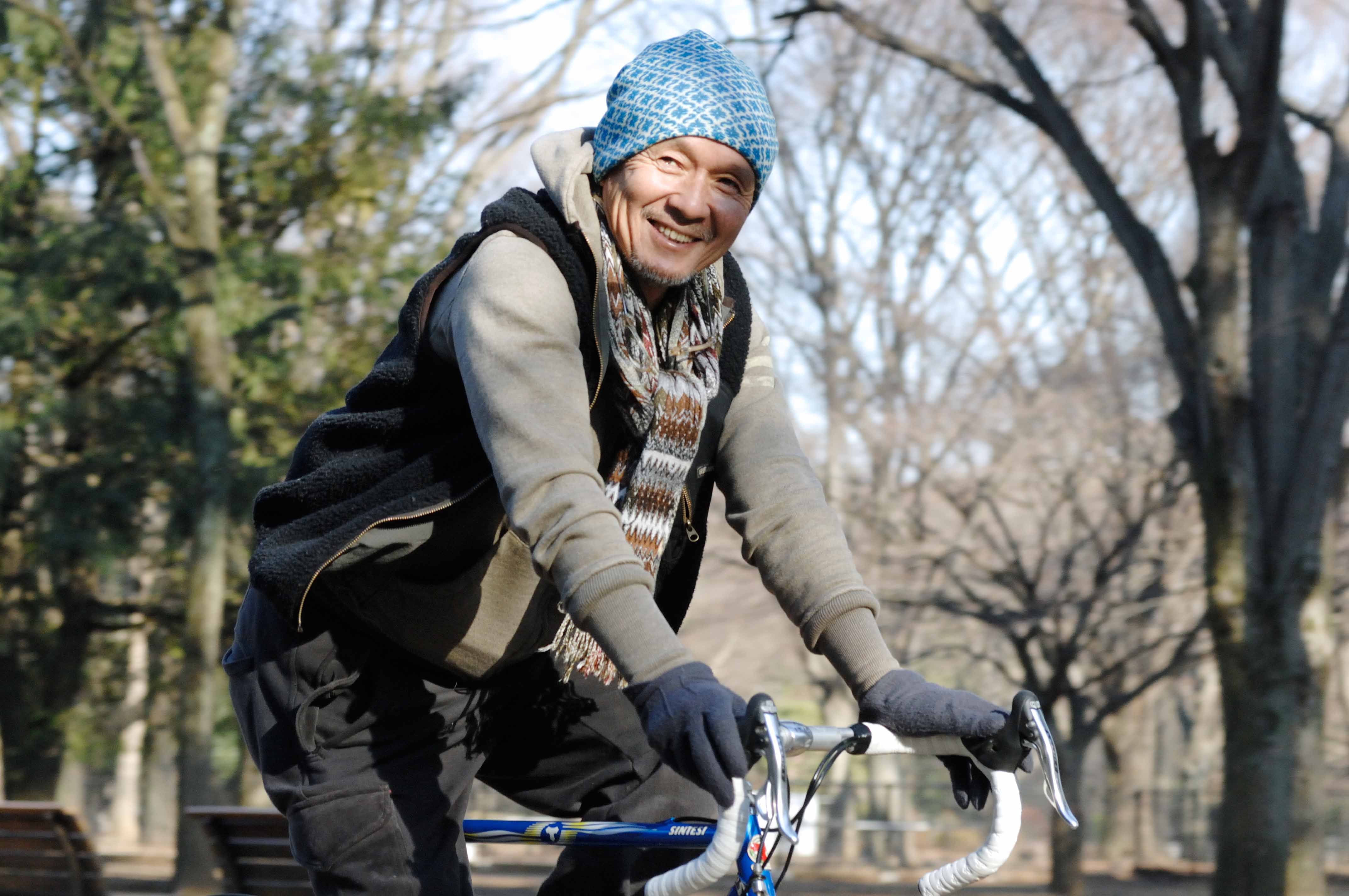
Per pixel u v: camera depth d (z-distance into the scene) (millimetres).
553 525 1730
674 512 2121
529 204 1979
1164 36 10656
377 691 2121
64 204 17328
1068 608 17156
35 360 16547
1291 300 10758
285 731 2129
